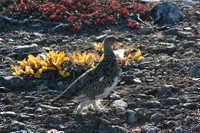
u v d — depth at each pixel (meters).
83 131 20.67
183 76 26.64
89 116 21.91
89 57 27.36
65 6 39.88
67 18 38.00
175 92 24.33
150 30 36.12
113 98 23.80
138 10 39.19
